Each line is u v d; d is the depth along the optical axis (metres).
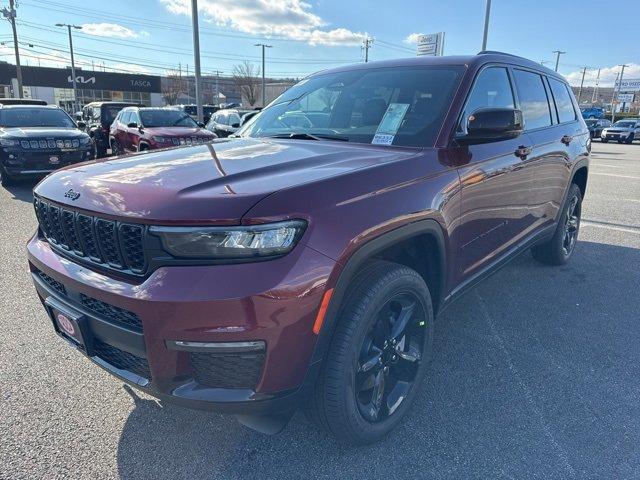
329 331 1.92
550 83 4.22
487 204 2.97
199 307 1.70
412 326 2.49
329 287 1.85
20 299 4.00
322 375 2.02
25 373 2.93
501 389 2.82
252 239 1.72
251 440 2.39
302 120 3.25
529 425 2.51
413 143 2.64
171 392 1.85
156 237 1.76
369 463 2.24
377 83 3.18
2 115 10.30
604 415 2.59
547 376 2.96
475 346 3.32
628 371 3.03
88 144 9.85
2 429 2.44
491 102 3.15
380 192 2.13
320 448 2.34
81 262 2.09
